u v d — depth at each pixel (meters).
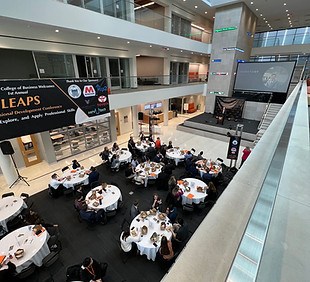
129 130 13.64
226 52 13.62
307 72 13.71
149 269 4.09
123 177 7.68
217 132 12.44
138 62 17.22
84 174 6.82
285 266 0.85
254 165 1.06
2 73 6.62
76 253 4.48
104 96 8.43
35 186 7.18
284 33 17.67
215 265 0.49
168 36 10.73
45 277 3.97
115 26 7.82
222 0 12.24
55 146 9.08
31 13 5.50
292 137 1.85
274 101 12.66
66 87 6.99
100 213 5.05
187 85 14.09
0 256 3.71
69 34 7.86
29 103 6.11
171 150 8.88
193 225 5.28
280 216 1.08
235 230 0.62
